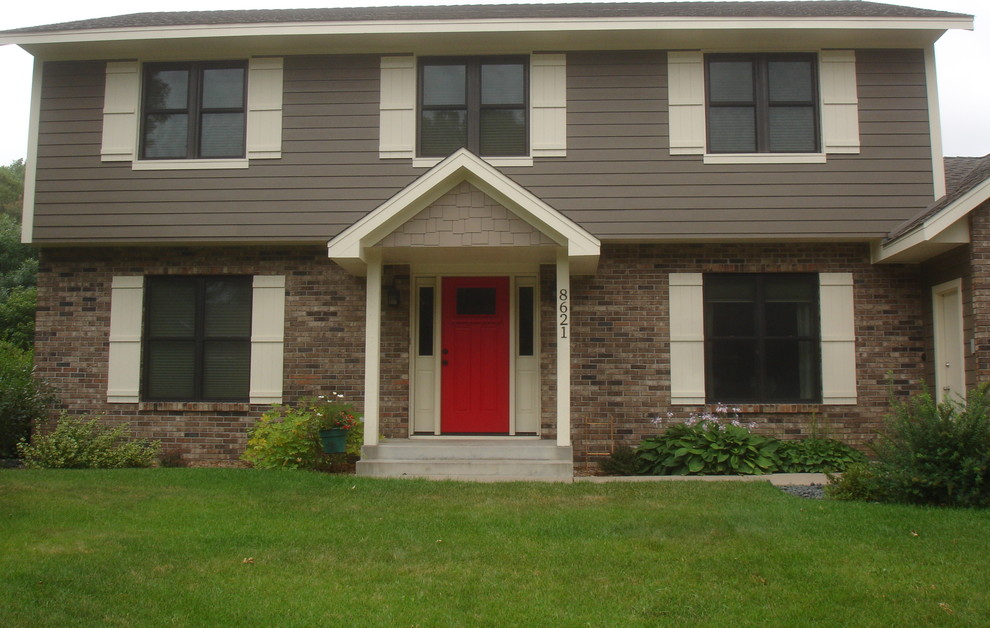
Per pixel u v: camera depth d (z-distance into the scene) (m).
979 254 9.66
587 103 11.39
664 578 5.61
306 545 6.43
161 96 11.85
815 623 4.79
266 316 11.68
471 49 11.53
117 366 11.68
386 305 11.59
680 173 11.23
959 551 6.09
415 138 11.47
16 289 26.59
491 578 5.64
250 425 11.56
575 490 8.73
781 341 11.51
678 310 11.44
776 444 10.91
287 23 11.16
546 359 11.46
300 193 11.42
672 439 11.01
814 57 11.46
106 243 11.58
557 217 9.59
